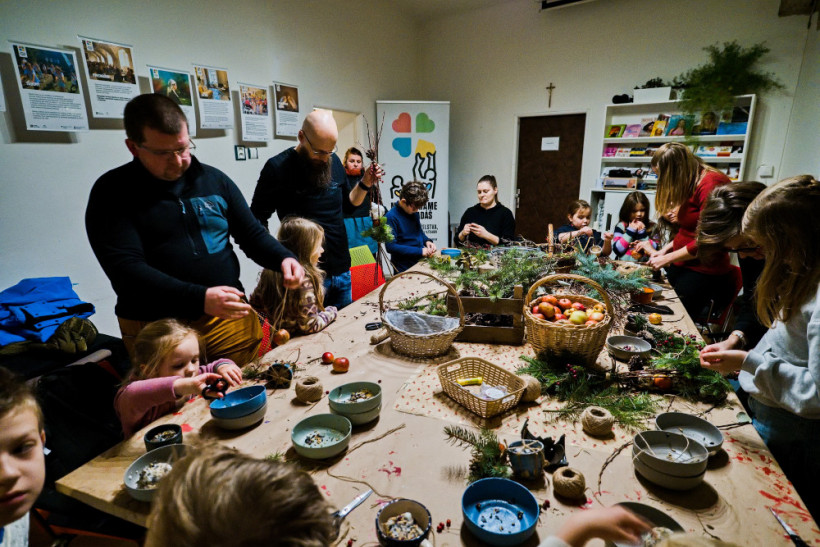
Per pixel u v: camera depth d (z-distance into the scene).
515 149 5.54
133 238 1.46
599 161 4.93
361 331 1.78
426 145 5.28
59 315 1.92
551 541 0.60
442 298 1.96
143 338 1.26
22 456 0.74
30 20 2.15
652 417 1.14
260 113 3.60
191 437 1.09
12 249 2.19
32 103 2.19
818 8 3.65
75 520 1.20
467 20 5.53
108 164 2.56
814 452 1.04
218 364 1.44
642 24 4.51
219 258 1.68
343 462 0.99
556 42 5.02
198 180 1.61
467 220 3.93
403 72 5.66
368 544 0.77
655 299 2.14
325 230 2.45
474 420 1.15
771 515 0.81
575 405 1.19
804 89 3.71
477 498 0.86
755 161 4.22
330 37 4.33
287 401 1.26
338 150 5.19
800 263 0.98
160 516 0.39
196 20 2.99
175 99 2.89
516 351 1.58
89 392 1.47
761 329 1.41
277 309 1.75
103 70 2.47
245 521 0.36
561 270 2.10
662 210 2.44
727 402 1.22
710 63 4.23
